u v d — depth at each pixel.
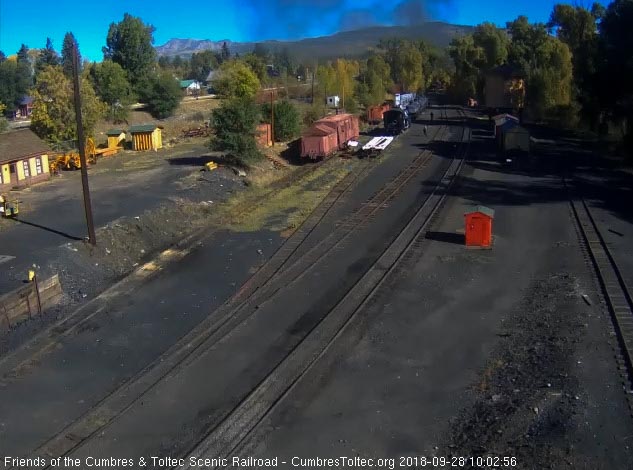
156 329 15.99
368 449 10.48
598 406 11.28
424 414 11.55
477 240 22.23
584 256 20.91
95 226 23.88
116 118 62.31
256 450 10.52
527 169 37.81
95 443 10.88
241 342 14.97
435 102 101.19
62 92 40.19
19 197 30.06
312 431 11.07
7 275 18.47
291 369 13.45
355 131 50.69
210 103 79.94
